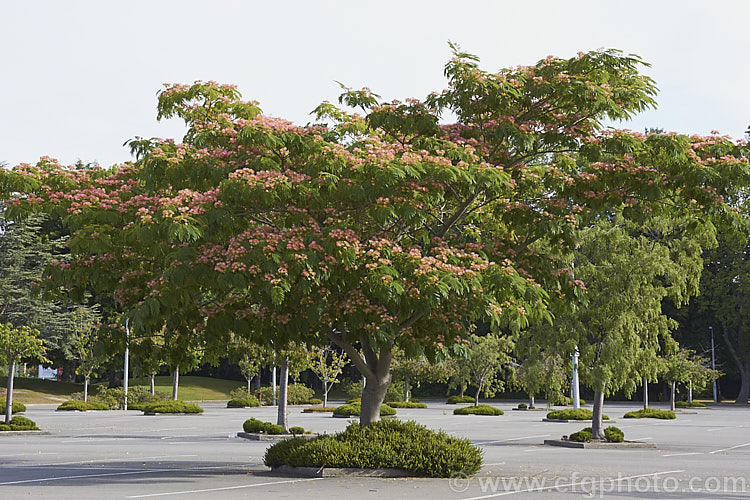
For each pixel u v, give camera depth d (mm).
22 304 62344
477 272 15117
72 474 17812
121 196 16031
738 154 16719
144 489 14508
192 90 16562
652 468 20641
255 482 15641
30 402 65250
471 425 44281
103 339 17266
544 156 20031
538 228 16859
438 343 16391
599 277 29359
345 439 17312
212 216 14109
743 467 21156
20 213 15438
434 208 18109
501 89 16547
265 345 17031
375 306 15469
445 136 16938
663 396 92688
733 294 87000
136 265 16422
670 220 30453
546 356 29406
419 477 16656
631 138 16781
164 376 95750
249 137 14844
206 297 18219
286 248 14227
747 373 88562
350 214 16078
